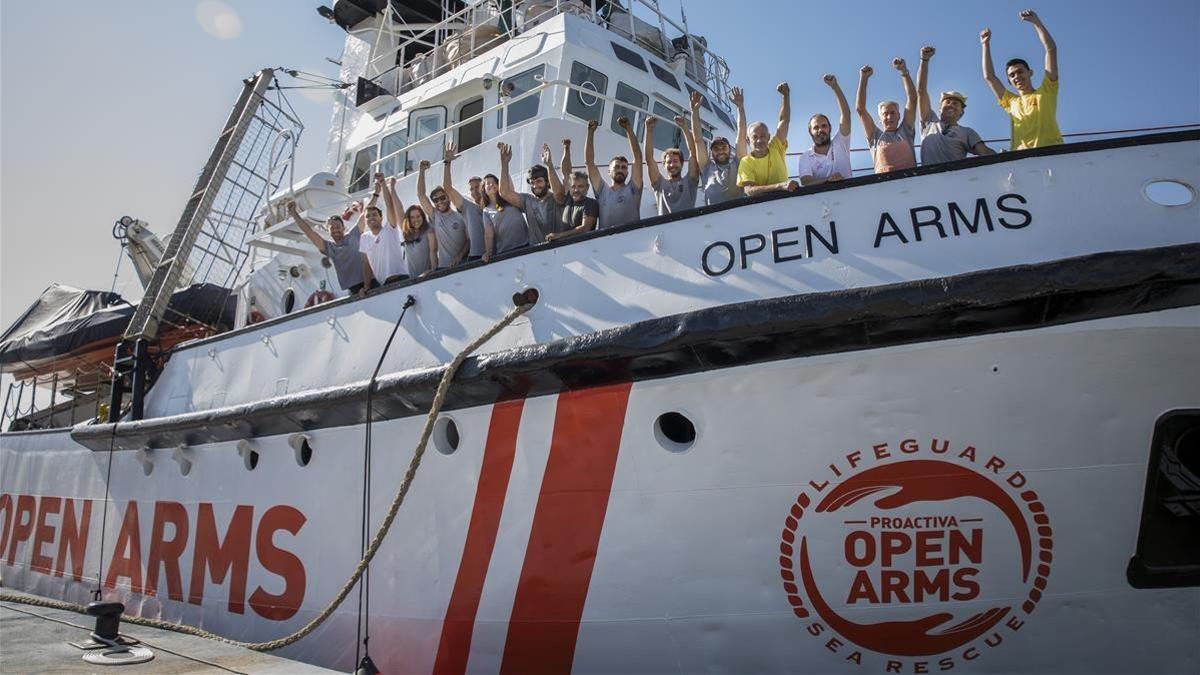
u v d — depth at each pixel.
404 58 12.52
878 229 5.30
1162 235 4.91
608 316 5.87
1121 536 4.94
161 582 8.73
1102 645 5.03
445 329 6.66
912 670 5.18
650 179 6.60
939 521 5.06
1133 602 4.98
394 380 6.61
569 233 6.36
